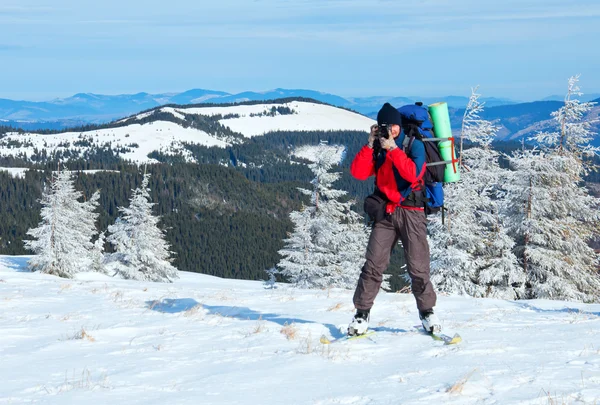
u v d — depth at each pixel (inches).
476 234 965.8
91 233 1753.2
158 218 1752.0
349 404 128.1
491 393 126.6
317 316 284.0
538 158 922.7
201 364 179.3
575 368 144.3
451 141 198.4
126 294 464.1
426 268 206.4
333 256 1243.8
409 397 127.5
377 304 336.8
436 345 189.0
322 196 1266.0
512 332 215.2
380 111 194.1
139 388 148.9
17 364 187.5
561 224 932.0
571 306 352.5
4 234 5974.4
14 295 461.7
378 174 203.2
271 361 177.6
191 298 398.9
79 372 172.2
